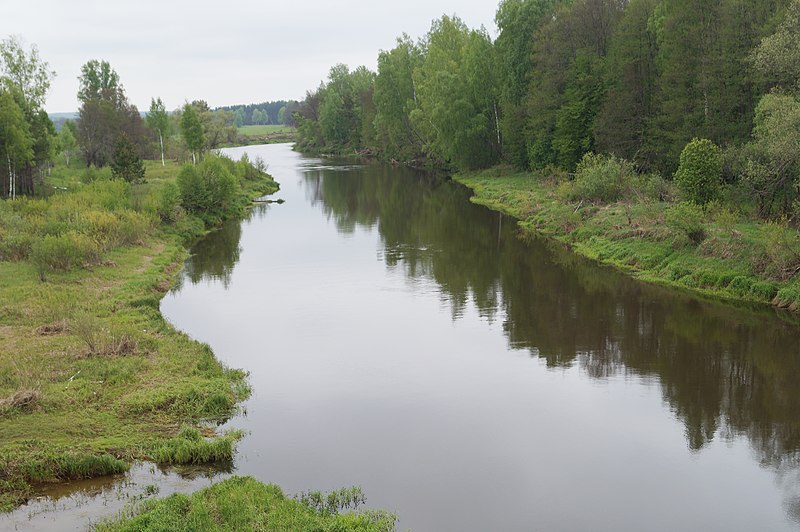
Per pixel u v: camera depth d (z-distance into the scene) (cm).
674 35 4481
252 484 1435
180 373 2033
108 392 1856
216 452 1602
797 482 1533
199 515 1270
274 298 3038
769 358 2250
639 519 1401
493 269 3538
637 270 3353
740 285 2847
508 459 1641
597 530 1364
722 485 1526
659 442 1725
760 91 3969
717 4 4347
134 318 2481
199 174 5041
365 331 2581
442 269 3562
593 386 2067
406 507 1431
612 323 2631
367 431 1777
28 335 2267
